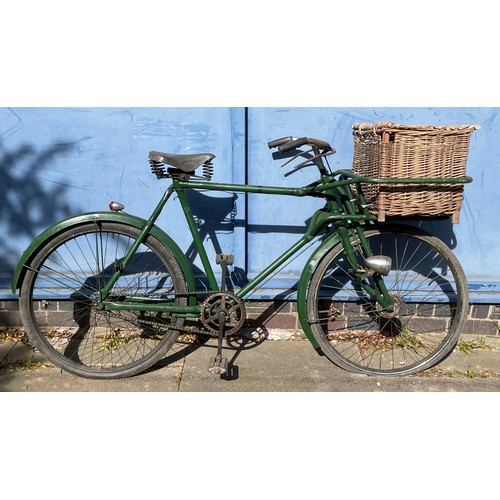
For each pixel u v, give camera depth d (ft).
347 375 9.85
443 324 11.12
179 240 10.87
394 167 8.58
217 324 9.53
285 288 11.00
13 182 10.50
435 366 10.19
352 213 9.43
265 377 9.73
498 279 11.04
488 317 11.17
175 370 9.89
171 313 9.55
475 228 10.83
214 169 10.48
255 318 11.21
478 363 10.30
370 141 9.14
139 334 11.02
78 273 11.02
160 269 11.06
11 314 11.07
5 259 10.85
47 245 9.30
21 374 9.67
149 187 10.60
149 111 10.25
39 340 9.48
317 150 9.30
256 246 10.96
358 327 11.19
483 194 10.66
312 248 10.96
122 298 9.79
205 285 10.93
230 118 10.23
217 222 10.77
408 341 11.00
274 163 10.53
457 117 10.29
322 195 9.46
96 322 11.16
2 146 10.33
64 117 10.25
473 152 10.46
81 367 9.59
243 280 10.96
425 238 9.70
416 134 8.46
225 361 9.47
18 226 10.71
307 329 9.85
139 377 9.66
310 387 9.47
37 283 10.92
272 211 10.77
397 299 9.70
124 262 9.43
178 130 10.32
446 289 11.10
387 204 8.84
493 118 10.28
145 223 9.37
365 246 9.56
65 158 10.43
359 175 8.88
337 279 11.13
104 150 10.41
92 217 9.22
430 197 8.84
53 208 10.66
